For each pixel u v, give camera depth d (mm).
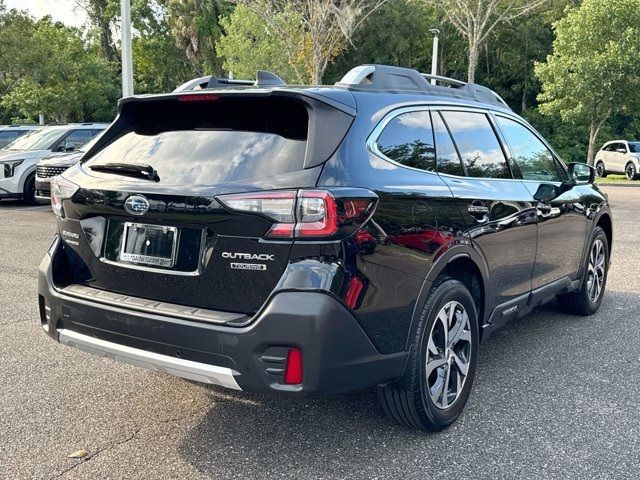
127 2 17266
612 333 5316
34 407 3811
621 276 7512
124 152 3445
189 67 49156
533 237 4453
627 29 25859
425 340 3295
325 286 2750
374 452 3273
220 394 4031
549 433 3477
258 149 3033
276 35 26281
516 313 4449
